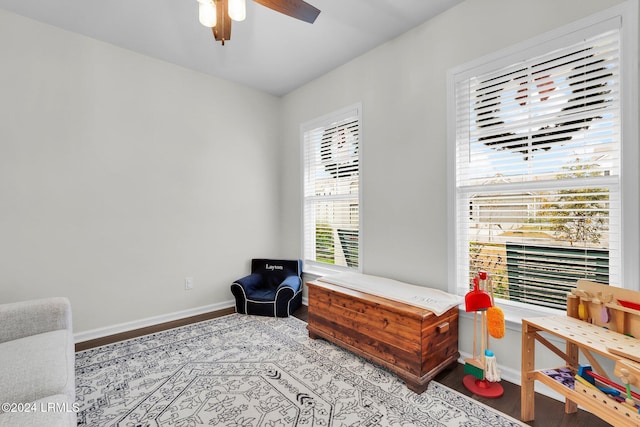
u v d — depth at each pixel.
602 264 1.71
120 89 2.78
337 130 3.27
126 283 2.81
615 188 1.67
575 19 1.75
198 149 3.26
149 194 2.94
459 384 1.94
